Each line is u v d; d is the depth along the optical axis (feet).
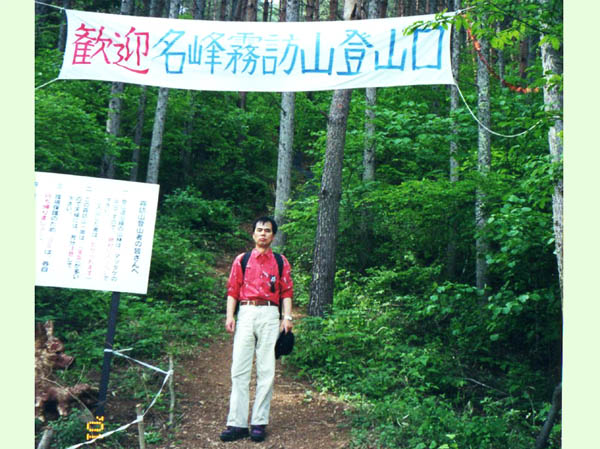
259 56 19.30
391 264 32.40
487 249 24.07
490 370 22.52
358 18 27.71
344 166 35.76
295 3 32.96
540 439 13.99
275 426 15.62
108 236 14.64
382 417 15.55
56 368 15.89
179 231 39.99
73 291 21.67
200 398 17.43
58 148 25.23
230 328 14.99
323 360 20.99
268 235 15.25
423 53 18.48
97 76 19.51
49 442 12.46
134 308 24.20
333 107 25.93
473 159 27.07
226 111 56.49
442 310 22.43
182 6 78.95
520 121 16.81
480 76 25.20
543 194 14.83
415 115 32.68
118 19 19.62
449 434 13.44
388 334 22.80
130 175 45.34
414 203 26.25
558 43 13.19
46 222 14.35
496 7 14.15
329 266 25.17
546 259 20.18
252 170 58.65
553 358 22.20
